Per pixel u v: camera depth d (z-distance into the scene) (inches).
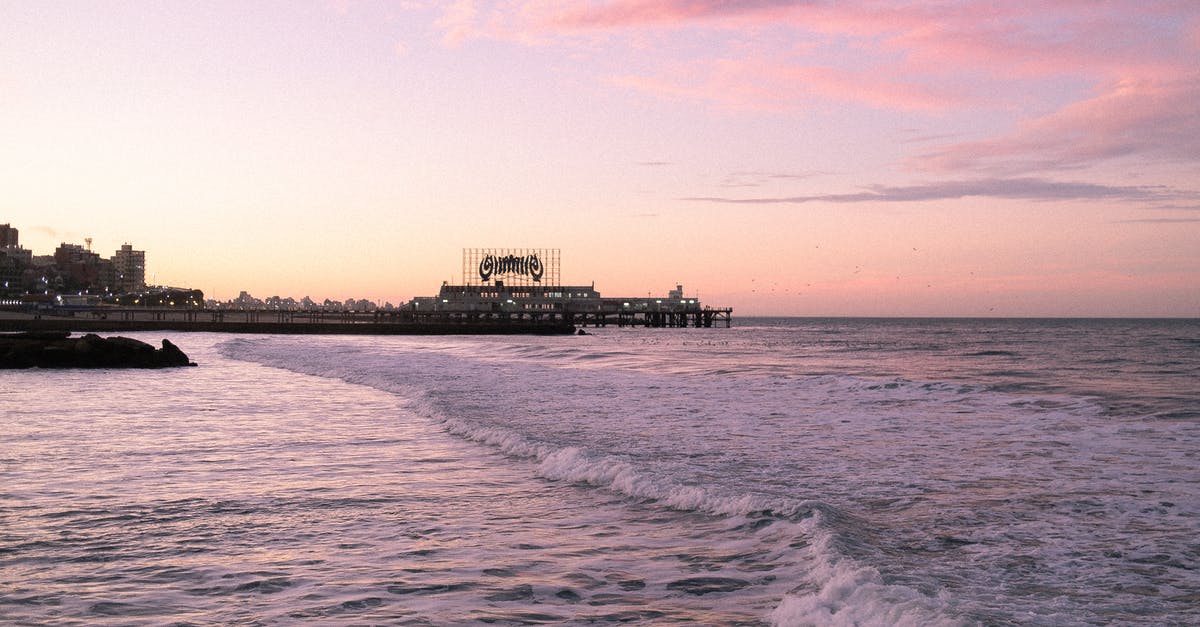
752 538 403.2
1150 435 710.5
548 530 428.1
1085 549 374.6
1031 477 544.7
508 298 7618.1
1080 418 826.8
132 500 499.5
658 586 334.0
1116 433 725.3
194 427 846.5
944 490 506.3
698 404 995.9
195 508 478.6
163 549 390.0
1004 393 1067.9
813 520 418.0
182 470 601.0
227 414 965.8
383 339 4682.6
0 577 345.1
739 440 713.0
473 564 366.9
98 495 513.3
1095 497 483.2
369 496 513.3
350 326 5826.8
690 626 286.5
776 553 376.8
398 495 516.1
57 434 792.9
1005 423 804.6
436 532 424.5
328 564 366.6
